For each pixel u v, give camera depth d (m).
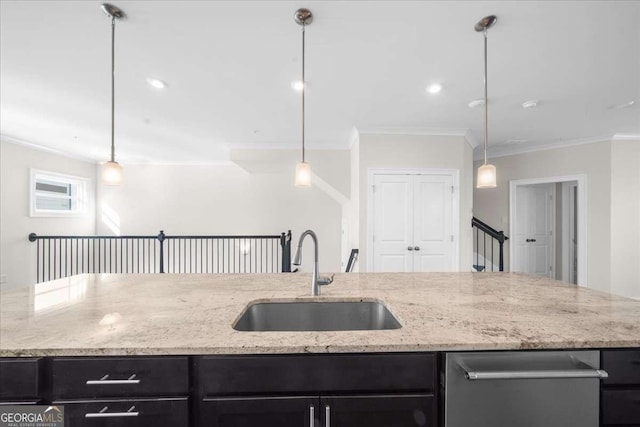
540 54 2.06
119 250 5.70
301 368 0.94
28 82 2.49
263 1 1.55
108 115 3.29
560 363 0.97
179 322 1.10
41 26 1.74
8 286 4.15
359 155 3.83
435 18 1.69
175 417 0.92
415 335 0.98
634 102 2.90
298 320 1.48
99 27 1.75
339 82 2.50
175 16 1.67
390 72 2.33
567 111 3.15
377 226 3.84
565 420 0.97
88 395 0.92
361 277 1.95
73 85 2.54
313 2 1.56
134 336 0.97
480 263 5.18
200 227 5.73
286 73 2.35
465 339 0.95
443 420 0.95
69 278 1.91
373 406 0.94
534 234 5.10
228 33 1.83
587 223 4.20
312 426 0.94
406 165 3.85
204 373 0.93
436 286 1.69
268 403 0.93
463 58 2.12
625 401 0.97
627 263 4.03
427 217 3.86
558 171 4.46
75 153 5.08
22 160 4.34
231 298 1.44
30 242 4.43
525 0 1.55
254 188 5.68
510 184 4.98
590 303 1.34
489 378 0.92
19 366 0.90
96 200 5.69
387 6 1.59
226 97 2.82
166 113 3.24
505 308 1.27
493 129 3.81
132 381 0.92
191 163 5.73
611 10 1.61
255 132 4.00
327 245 5.53
